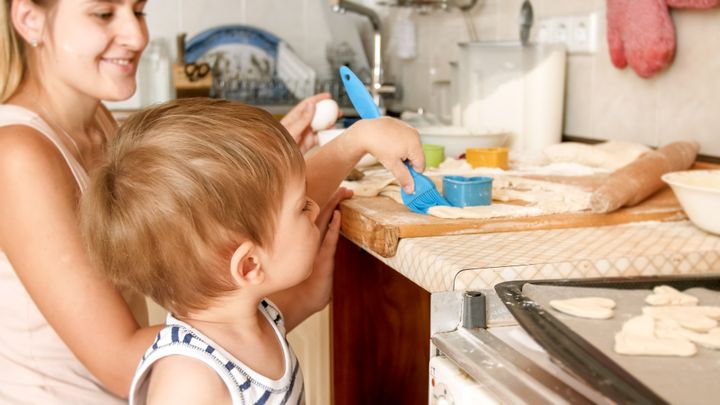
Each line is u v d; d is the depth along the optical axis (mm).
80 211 769
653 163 1097
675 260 820
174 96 2723
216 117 721
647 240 896
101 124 1112
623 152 1399
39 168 796
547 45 1606
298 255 768
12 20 902
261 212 715
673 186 968
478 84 1752
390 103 2752
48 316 798
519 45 1653
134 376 741
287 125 1221
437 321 712
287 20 2934
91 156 1017
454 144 1613
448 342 675
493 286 745
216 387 710
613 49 1477
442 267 773
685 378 522
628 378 512
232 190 691
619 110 1536
